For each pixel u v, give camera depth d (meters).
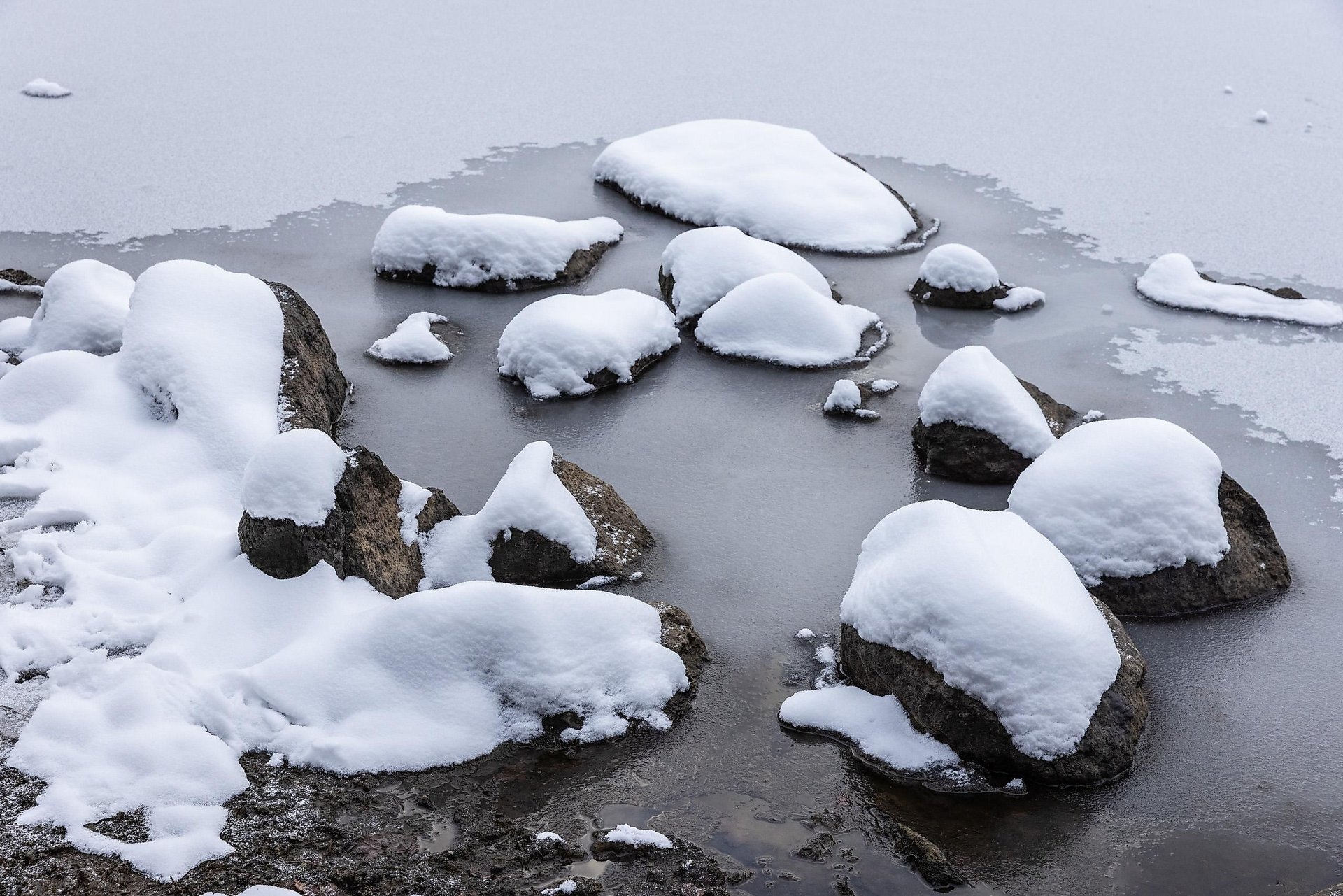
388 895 4.25
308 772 4.82
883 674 5.26
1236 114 15.80
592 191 12.93
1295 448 7.85
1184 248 11.46
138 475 6.67
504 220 10.52
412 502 6.27
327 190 12.69
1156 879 4.50
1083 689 4.97
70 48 18.23
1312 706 5.51
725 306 9.40
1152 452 6.32
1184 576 6.15
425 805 4.73
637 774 4.97
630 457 7.73
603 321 8.93
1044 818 4.79
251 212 11.96
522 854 4.50
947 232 11.88
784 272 9.73
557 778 4.94
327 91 16.34
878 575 5.42
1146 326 9.81
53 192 12.24
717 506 7.16
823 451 7.86
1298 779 5.05
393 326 9.66
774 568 6.51
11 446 6.86
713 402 8.54
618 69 17.78
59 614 5.52
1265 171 13.59
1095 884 4.46
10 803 4.49
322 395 7.80
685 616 5.77
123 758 4.70
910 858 4.54
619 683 5.31
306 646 5.24
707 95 16.47
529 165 13.67
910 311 10.13
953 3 22.58
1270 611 6.21
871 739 5.12
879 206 11.90
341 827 4.56
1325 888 4.47
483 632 5.24
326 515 5.67
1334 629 6.07
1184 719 5.40
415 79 17.05
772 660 5.74
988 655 4.94
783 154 12.72
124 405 7.19
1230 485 6.52
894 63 18.28
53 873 4.20
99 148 13.70
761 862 4.51
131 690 4.93
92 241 11.03
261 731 4.95
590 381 8.63
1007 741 4.91
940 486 7.43
